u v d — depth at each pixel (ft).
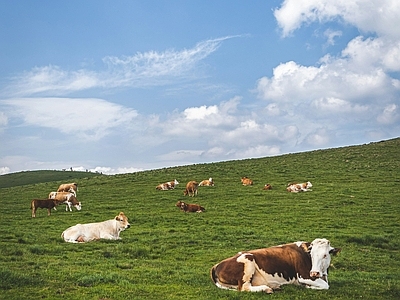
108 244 64.80
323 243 39.65
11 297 32.81
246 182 150.51
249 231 79.30
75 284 37.76
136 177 180.45
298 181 153.17
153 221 93.56
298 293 36.94
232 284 37.83
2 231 75.61
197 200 124.57
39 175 334.65
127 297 34.12
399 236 78.38
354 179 151.02
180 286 38.17
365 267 54.95
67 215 104.99
